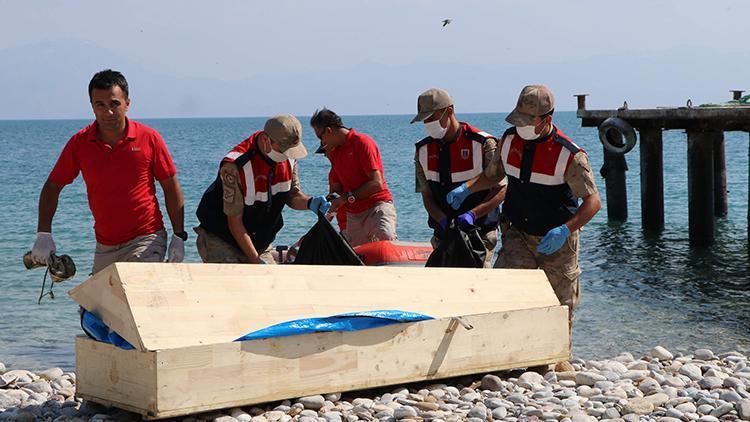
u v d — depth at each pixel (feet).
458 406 18.24
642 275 43.65
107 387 16.96
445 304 19.71
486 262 24.11
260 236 21.39
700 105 60.59
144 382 16.07
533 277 21.30
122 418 17.02
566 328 21.26
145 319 16.24
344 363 18.02
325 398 18.08
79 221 63.77
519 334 20.48
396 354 18.70
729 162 136.05
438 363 19.27
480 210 22.79
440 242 23.70
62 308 35.53
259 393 17.01
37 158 181.78
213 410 17.04
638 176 106.52
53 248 20.16
